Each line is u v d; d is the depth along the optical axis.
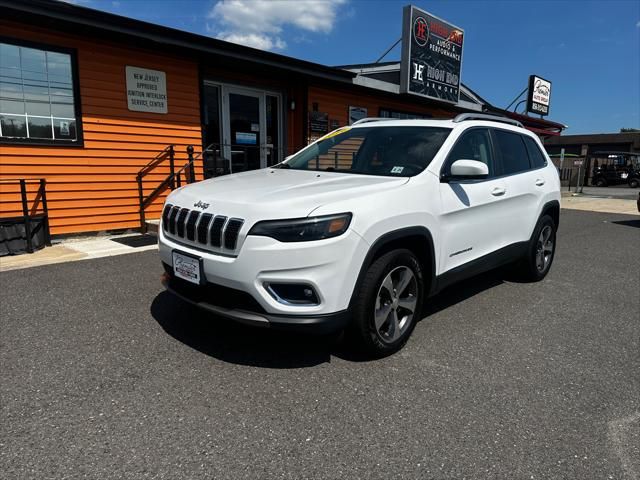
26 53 6.64
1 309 4.11
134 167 7.88
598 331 4.00
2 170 6.58
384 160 3.97
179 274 3.28
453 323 4.11
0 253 5.93
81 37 7.05
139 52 7.71
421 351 3.50
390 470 2.19
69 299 4.39
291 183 3.44
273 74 9.86
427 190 3.55
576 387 3.02
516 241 4.84
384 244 3.14
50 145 6.95
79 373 3.02
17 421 2.49
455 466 2.23
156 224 7.66
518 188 4.71
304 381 2.98
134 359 3.22
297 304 2.88
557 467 2.24
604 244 8.36
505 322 4.17
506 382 3.05
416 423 2.57
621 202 17.80
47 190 7.01
